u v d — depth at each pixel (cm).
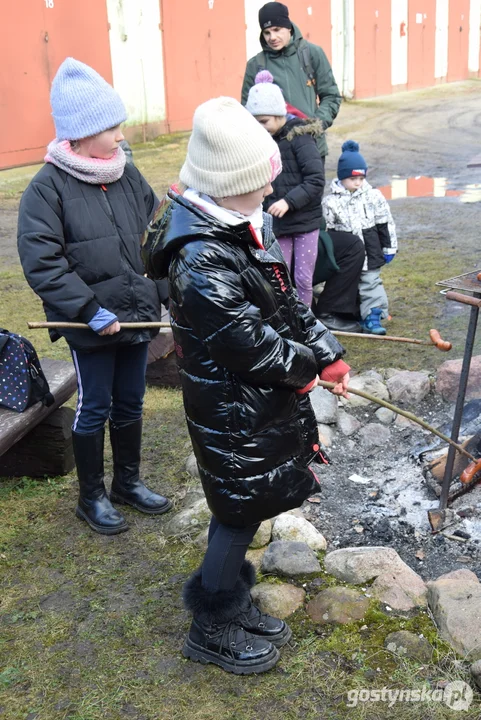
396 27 2423
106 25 1414
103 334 290
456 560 292
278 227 507
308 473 237
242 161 207
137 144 1538
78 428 315
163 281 322
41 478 366
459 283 297
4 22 1224
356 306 545
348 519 322
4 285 708
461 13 2844
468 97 2350
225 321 205
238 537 236
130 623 267
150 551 307
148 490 338
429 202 1024
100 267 295
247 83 604
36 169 1296
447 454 324
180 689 238
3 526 329
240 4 1733
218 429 221
